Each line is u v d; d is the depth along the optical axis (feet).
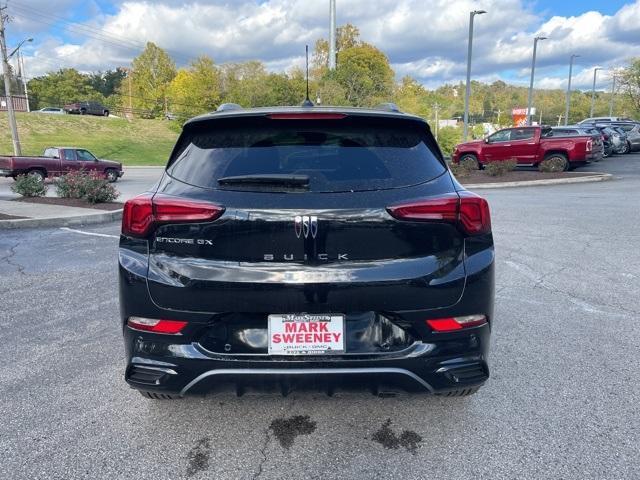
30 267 22.04
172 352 8.34
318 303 8.05
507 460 8.62
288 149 8.88
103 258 23.77
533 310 16.12
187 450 9.00
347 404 10.52
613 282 19.04
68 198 46.96
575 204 40.45
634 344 13.43
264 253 8.09
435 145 9.51
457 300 8.35
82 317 15.72
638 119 214.90
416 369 8.29
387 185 8.42
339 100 186.60
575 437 9.25
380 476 8.27
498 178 63.21
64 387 11.29
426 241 8.30
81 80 356.59
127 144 184.55
